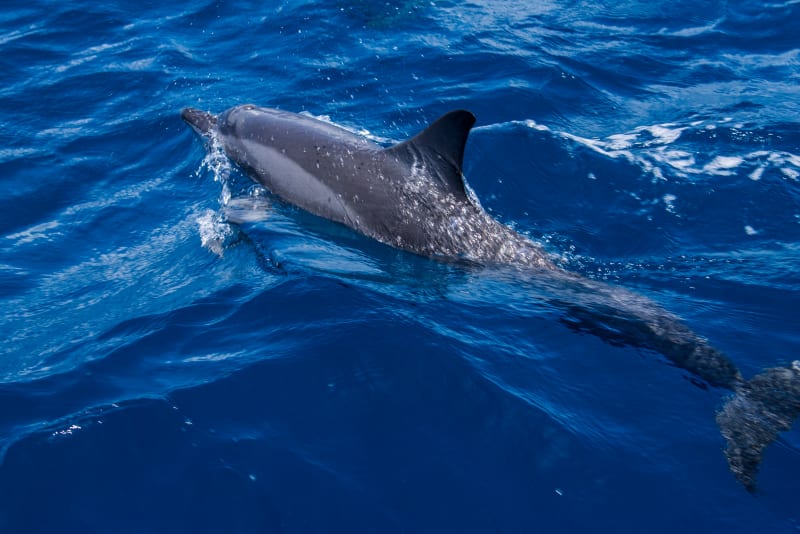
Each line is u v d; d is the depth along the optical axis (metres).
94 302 7.50
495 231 7.82
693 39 13.83
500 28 13.78
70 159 10.19
